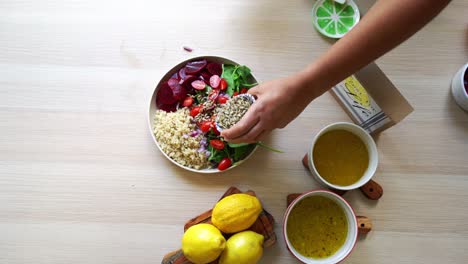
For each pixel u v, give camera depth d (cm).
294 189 83
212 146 81
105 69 88
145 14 91
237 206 72
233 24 91
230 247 72
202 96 85
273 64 89
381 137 86
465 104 83
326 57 61
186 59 85
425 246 81
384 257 80
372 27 54
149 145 85
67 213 82
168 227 82
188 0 91
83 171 84
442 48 89
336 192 81
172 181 83
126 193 83
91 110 87
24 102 87
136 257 80
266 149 85
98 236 81
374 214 83
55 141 85
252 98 78
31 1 91
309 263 71
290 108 67
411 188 84
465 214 82
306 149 85
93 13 91
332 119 86
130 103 87
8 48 89
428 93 87
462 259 80
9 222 81
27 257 80
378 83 74
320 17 90
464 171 84
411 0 51
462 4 90
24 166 84
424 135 85
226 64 85
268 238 79
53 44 89
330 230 77
